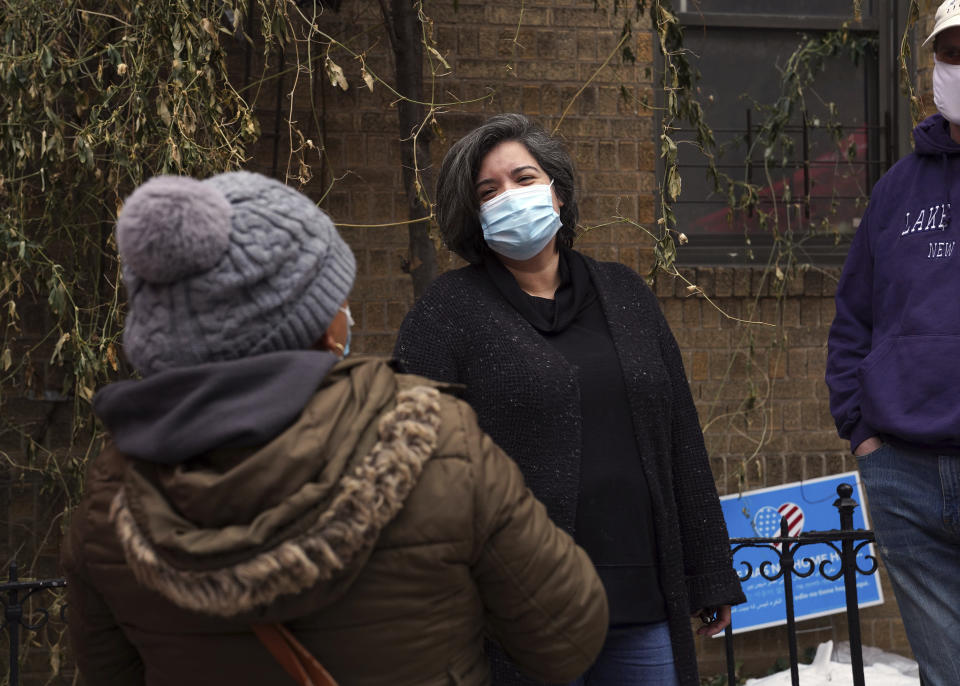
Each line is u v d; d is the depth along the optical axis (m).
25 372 3.60
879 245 2.19
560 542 1.16
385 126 4.05
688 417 2.03
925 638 2.13
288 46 3.93
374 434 1.02
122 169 3.24
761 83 4.43
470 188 2.02
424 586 1.05
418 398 1.08
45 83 3.00
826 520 4.20
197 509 0.96
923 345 2.03
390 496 0.99
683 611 1.87
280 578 0.94
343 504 0.96
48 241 3.48
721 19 4.40
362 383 1.05
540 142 2.06
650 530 1.88
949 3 2.05
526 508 1.13
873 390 2.10
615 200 4.21
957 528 2.02
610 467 1.85
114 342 3.12
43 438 3.82
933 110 3.67
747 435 4.22
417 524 1.04
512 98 4.13
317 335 1.07
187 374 0.99
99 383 3.43
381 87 4.03
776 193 4.44
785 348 4.23
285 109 3.96
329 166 3.74
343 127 4.02
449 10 4.08
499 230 1.96
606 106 4.20
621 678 1.85
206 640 1.05
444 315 1.94
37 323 3.78
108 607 1.19
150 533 0.97
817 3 4.45
